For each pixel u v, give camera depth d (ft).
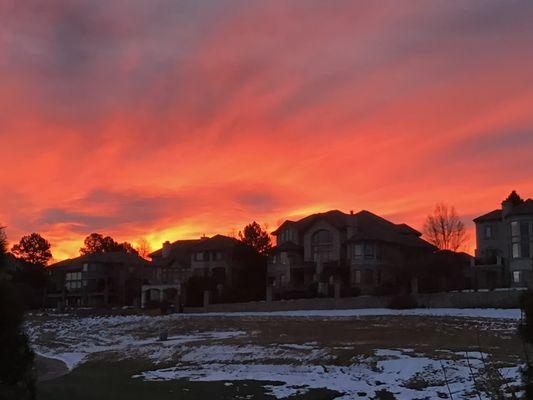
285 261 273.95
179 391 84.64
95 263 375.25
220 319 202.49
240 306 228.84
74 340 199.21
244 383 89.81
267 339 146.00
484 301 174.19
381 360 100.37
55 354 166.91
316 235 275.18
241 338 153.28
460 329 139.03
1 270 37.50
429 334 135.85
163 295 279.28
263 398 77.77
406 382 85.10
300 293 234.58
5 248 37.70
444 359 95.66
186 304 261.24
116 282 377.30
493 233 244.63
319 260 260.83
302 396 77.71
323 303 206.49
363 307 197.16
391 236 264.52
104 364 131.44
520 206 227.20
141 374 107.96
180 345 143.64
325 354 110.52
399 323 157.28
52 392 82.69
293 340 139.85
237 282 276.21
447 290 199.52
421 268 217.56
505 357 93.97
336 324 165.89
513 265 219.82
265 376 96.27
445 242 279.69
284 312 209.87
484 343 114.62
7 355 35.42
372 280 248.93
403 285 211.00
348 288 229.04
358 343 126.82
